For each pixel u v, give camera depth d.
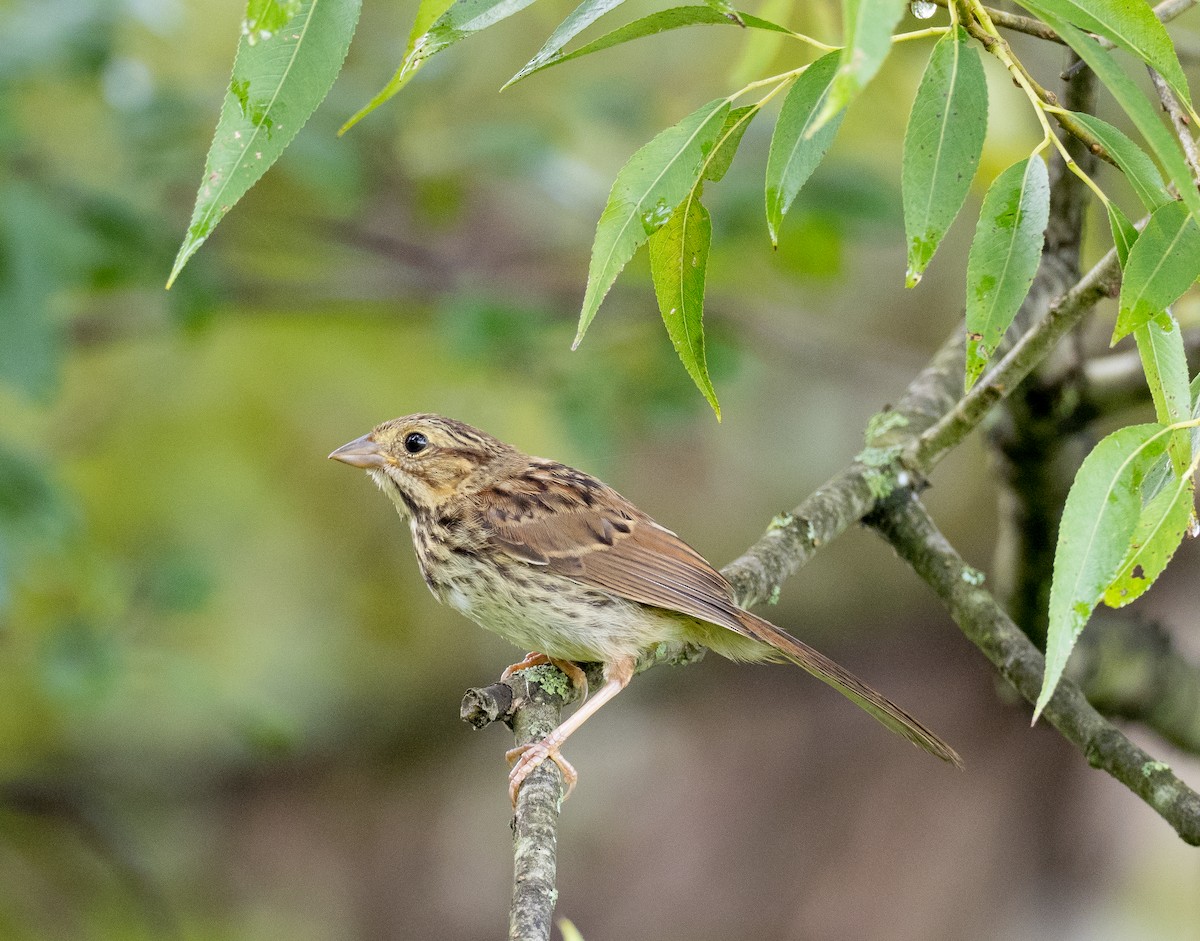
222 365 13.95
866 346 13.57
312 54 4.24
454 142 11.59
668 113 11.88
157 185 11.12
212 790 15.87
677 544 8.08
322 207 12.44
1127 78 3.95
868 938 13.77
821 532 7.58
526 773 6.64
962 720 14.53
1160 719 8.87
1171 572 12.39
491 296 11.81
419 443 8.65
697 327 5.25
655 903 14.54
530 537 8.02
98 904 13.95
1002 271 4.67
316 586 15.27
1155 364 4.74
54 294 9.65
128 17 10.92
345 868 15.84
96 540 12.98
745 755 15.24
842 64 3.40
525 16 12.38
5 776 14.38
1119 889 12.66
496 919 15.62
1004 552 8.69
